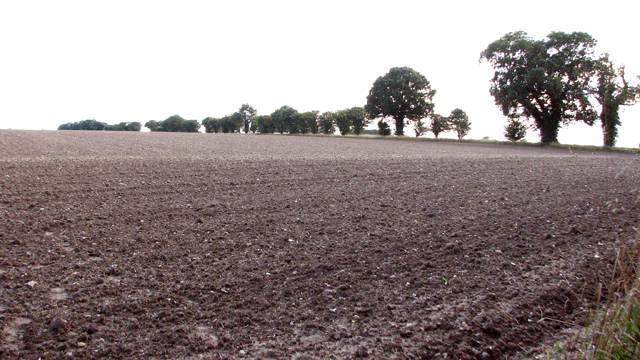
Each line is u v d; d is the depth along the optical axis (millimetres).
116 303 3545
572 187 9500
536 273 4379
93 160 12047
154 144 23547
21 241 4895
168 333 3111
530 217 6641
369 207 7316
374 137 48250
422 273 4383
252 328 3244
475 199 8078
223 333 3160
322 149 22891
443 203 7711
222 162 12688
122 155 15023
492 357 2936
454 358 2891
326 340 3096
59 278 3990
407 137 46594
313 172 11195
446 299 3783
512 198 8188
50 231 5414
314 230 5863
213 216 6469
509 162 15250
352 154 18578
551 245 5250
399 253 4973
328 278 4211
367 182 9883
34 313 3316
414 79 50812
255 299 3717
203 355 2865
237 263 4559
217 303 3621
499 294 3879
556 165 14453
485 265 4609
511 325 3338
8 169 9578
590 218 6520
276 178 10070
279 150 20891
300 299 3744
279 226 6023
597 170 12883
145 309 3461
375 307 3623
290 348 2984
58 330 3064
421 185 9625
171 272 4254
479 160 15758
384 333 3199
